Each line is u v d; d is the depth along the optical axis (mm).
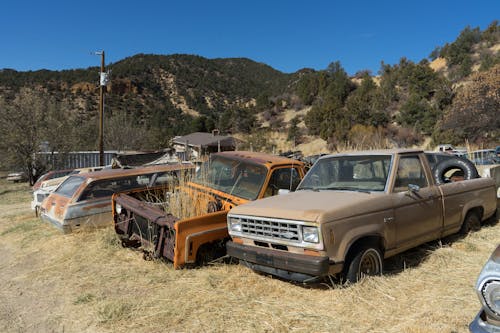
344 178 5539
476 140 28500
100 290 5039
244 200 6207
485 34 59781
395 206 4949
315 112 47312
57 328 4211
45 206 8344
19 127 23062
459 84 47625
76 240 7266
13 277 5906
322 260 4117
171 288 4934
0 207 14680
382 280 4605
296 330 3766
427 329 3576
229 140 39656
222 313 4180
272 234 4605
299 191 5637
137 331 3949
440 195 5715
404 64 60969
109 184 7977
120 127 38250
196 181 7184
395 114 43250
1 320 4473
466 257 5438
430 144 31109
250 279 5090
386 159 5324
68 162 25594
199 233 5492
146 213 6023
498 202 8242
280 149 41188
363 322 3842
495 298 2512
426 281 4695
